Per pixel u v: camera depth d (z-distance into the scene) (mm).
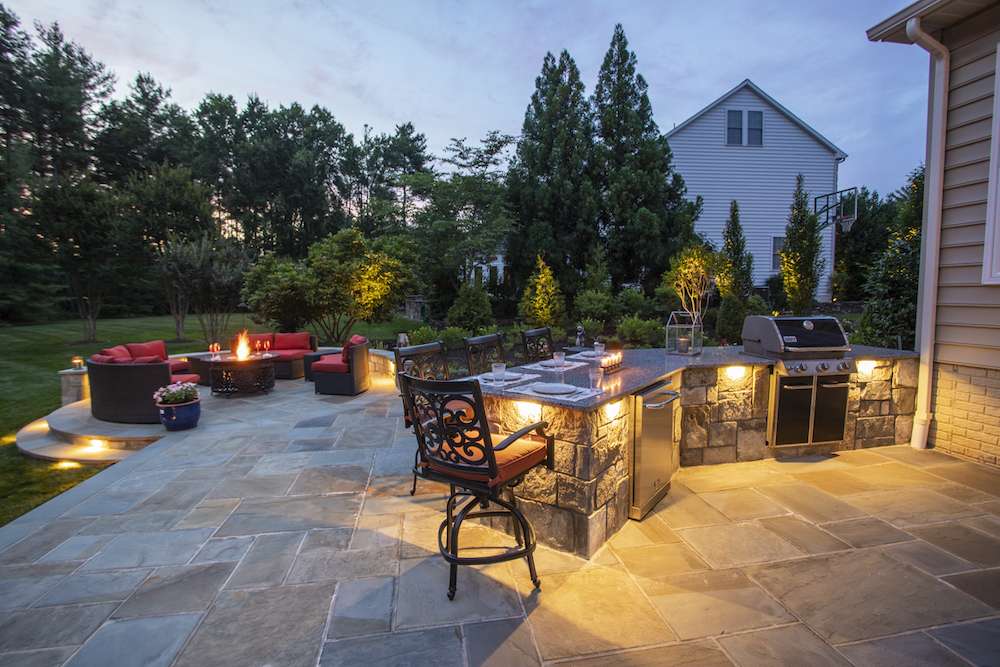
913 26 3650
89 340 13680
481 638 1837
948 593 2072
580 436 2359
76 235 13016
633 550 2490
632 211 14180
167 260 12391
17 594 2172
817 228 10000
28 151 15758
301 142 28969
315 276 11656
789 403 3787
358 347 6867
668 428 3111
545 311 11922
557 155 14648
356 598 2109
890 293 5066
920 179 4945
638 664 1683
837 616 1930
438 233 15445
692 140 14742
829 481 3387
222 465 3939
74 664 1725
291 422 5332
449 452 2109
